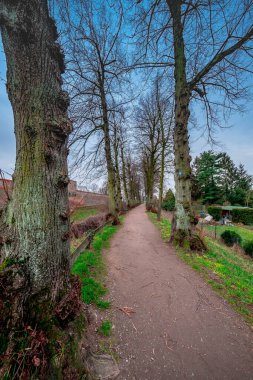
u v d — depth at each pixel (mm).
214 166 44469
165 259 5957
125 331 2883
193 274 4891
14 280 1702
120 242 8062
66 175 2170
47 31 2111
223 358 2465
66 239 2125
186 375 2217
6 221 1929
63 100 2186
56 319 1777
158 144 20938
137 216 19859
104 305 3438
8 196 2014
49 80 2068
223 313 3387
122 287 4195
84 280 4141
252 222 24000
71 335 1864
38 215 1896
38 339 1591
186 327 3020
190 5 5070
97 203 24781
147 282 4453
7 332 1567
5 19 1902
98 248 6809
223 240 11461
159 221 14938
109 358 2369
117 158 20578
